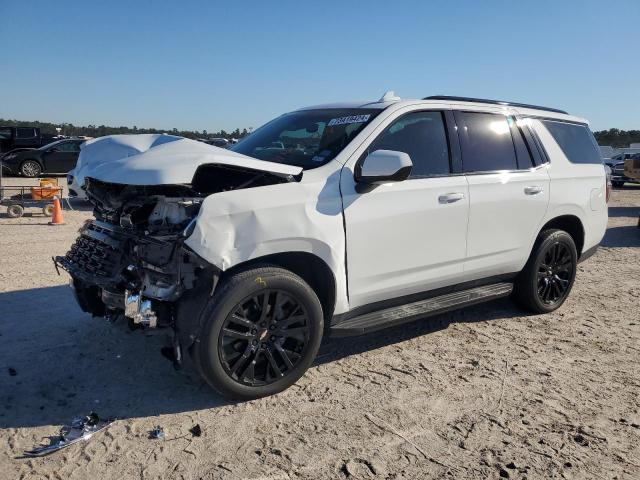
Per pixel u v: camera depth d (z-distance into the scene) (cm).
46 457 297
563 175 542
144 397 365
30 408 346
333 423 339
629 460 309
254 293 343
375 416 349
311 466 296
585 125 604
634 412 363
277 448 311
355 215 383
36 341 449
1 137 2366
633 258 887
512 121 516
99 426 328
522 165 510
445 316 553
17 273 659
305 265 387
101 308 416
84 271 375
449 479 289
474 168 467
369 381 399
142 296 339
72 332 470
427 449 315
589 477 293
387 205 401
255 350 355
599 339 497
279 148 440
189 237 320
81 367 406
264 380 365
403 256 416
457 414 355
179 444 312
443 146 450
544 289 554
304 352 373
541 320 546
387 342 477
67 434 317
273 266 355
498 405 368
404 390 386
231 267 346
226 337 345
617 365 439
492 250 483
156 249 339
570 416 356
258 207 339
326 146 413
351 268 388
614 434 336
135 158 352
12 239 892
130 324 370
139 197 366
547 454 313
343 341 476
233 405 358
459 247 454
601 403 375
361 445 317
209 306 335
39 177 2105
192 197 351
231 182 371
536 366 434
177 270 331
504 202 481
